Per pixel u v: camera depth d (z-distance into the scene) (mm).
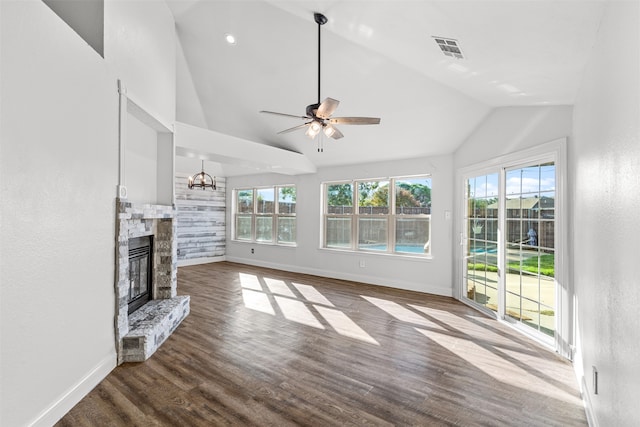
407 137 5168
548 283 3287
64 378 2166
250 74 4895
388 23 2684
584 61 2115
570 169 2969
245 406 2264
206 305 4691
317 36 3824
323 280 6461
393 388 2506
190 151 4652
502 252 3994
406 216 5879
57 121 2100
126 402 2299
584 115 2279
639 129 1104
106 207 2650
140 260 3742
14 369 1784
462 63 2881
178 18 4129
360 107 4750
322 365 2873
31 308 1896
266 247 7973
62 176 2146
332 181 6785
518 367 2854
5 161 1729
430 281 5484
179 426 2051
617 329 1427
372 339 3471
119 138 2811
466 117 4402
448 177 5297
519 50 2221
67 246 2193
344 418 2141
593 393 1958
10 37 1756
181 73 5234
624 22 1282
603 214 1696
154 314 3477
